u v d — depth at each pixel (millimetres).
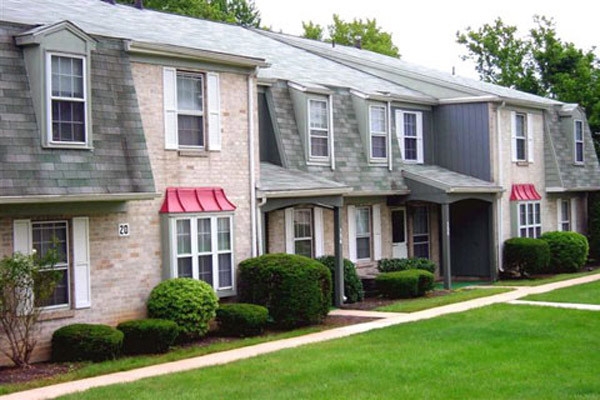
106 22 19016
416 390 11547
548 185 31250
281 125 22094
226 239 18172
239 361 13797
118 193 15078
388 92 25953
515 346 14719
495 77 45594
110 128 15477
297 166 22109
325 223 23047
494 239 27516
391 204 25641
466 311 19094
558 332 16094
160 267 16828
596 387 11703
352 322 18312
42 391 11984
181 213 17016
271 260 17969
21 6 18078
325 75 25891
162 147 17031
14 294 13594
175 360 14375
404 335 15969
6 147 13836
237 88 18766
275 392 11500
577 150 33031
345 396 11234
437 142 28500
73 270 15125
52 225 14938
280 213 21531
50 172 14289
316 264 18094
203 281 17359
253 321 16656
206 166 17906
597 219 33812
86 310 15328
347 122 24281
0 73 14156
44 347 14547
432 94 28641
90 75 15336
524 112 29875
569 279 27203
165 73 17172
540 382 12031
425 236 27812
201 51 17578
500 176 27953
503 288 24422
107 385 12141
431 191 25031
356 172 23891
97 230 15602
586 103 39844
